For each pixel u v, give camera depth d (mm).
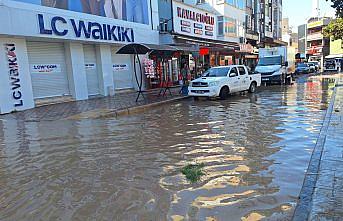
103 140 8062
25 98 13922
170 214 4004
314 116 10359
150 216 3967
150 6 21578
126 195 4617
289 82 24703
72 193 4770
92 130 9367
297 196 4398
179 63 25375
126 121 10812
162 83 22047
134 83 21016
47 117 11750
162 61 23188
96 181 5215
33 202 4512
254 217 3857
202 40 27375
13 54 13344
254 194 4512
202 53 23609
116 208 4219
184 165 5871
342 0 20125
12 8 12672
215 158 6234
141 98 16656
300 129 8492
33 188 5027
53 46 15688
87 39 16250
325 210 3695
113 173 5570
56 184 5156
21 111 13438
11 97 13273
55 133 9086
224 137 7910
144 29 20688
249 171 5441
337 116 9430
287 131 8305
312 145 6934
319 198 4016
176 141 7695
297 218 3648
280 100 14883
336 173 4852
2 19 12281
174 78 24828
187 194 4586
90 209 4219
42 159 6598
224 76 16484
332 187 4336
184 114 11938
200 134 8344
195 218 3881
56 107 14195
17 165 6250
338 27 23781
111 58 19062
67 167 6000
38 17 13758
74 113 12320
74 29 15461
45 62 15297
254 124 9367
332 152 5871
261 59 25516
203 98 17156
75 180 5301
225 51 29250
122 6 19047
